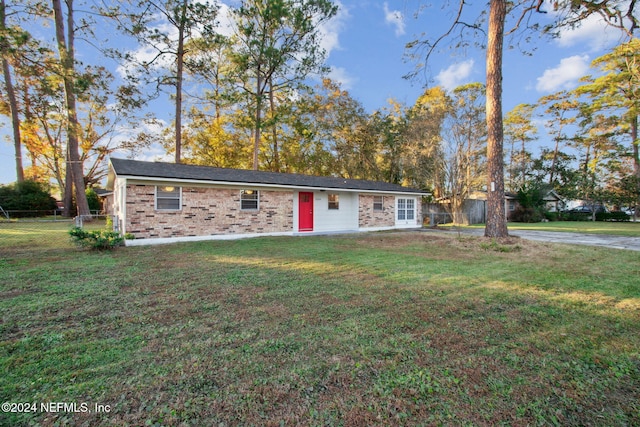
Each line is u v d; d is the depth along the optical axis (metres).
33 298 3.97
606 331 3.03
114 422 1.78
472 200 23.17
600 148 26.70
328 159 25.48
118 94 16.27
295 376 2.24
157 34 16.16
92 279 4.95
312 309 3.61
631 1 7.73
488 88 9.63
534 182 28.84
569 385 2.15
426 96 23.98
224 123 23.56
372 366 2.38
